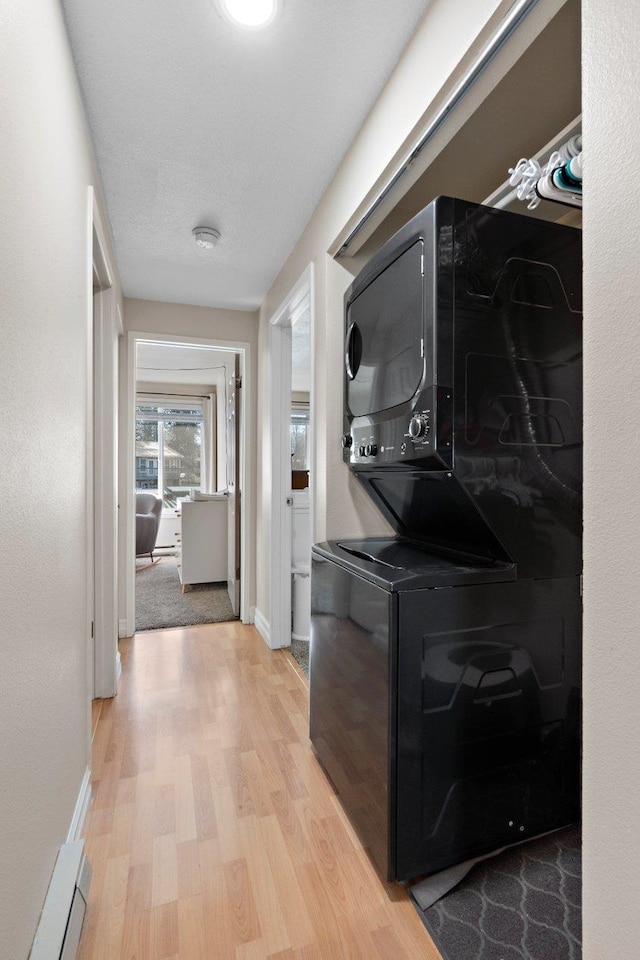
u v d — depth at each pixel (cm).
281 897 129
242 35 134
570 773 146
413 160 146
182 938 118
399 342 138
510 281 127
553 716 143
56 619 120
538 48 112
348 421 182
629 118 63
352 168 179
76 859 121
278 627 312
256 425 366
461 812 133
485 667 134
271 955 114
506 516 131
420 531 192
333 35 133
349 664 153
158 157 189
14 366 88
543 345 131
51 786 114
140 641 325
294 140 179
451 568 138
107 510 246
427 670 128
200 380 684
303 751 197
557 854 143
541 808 143
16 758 88
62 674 126
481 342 124
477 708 134
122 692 249
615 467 65
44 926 100
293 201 220
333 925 121
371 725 136
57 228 120
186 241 257
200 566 471
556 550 140
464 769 133
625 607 64
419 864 129
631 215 63
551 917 122
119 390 335
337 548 181
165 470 731
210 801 167
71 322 139
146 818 158
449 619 130
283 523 316
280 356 320
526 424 130
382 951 115
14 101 86
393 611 125
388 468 152
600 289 67
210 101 159
